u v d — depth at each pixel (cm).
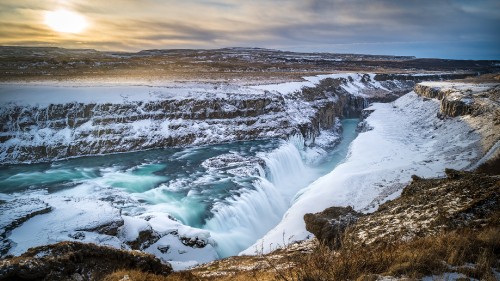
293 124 6259
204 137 5475
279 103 6562
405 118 7800
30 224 2058
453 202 1432
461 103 6134
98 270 991
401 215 1544
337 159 6075
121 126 5112
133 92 5681
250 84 7756
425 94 8744
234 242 2933
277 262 1410
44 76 7894
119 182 3797
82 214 2216
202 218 3011
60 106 4897
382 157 4838
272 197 3966
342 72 13812
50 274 873
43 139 4625
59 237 1909
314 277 648
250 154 4878
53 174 4019
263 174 4409
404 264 645
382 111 8950
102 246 1091
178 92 6003
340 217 1889
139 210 3005
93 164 4425
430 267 636
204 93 6128
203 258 2336
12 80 6750
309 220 1972
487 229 930
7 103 4731
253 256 2030
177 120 5562
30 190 3450
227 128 5744
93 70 10294
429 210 1455
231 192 3559
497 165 3481
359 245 1294
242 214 3306
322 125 7644
